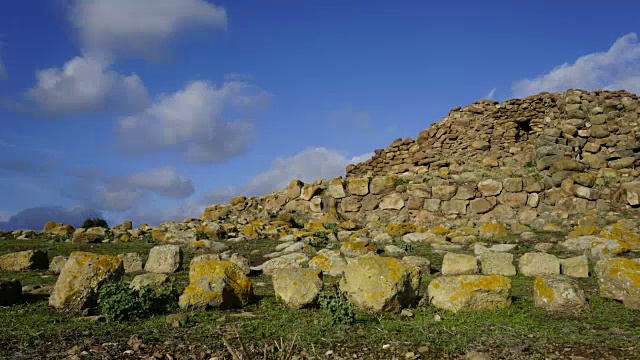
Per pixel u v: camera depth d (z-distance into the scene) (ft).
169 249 45.27
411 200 80.02
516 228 68.08
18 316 27.43
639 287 29.09
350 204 83.92
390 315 28.07
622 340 22.54
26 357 20.20
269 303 30.99
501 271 43.42
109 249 58.13
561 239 58.34
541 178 74.64
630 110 83.15
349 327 24.88
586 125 84.38
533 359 20.18
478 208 76.07
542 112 91.76
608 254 46.55
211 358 20.20
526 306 29.63
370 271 28.96
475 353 20.30
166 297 29.01
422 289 35.35
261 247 60.49
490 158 86.38
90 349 21.36
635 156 78.33
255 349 21.35
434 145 95.40
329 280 39.65
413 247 57.06
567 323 25.68
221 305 29.22
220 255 47.93
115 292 27.50
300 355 20.80
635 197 66.74
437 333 23.86
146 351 21.22
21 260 46.09
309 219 84.84
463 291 29.12
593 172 74.08
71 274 29.68
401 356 20.83
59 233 73.92
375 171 99.14
